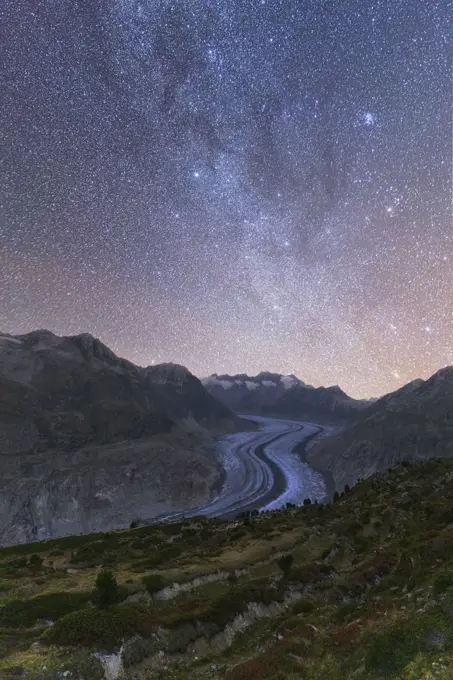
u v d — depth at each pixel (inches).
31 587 1317.7
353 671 643.5
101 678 751.1
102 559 2006.6
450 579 877.2
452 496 2447.1
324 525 2591.0
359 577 1434.5
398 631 677.9
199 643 982.4
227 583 1505.9
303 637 895.7
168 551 2022.6
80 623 856.9
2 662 737.0
